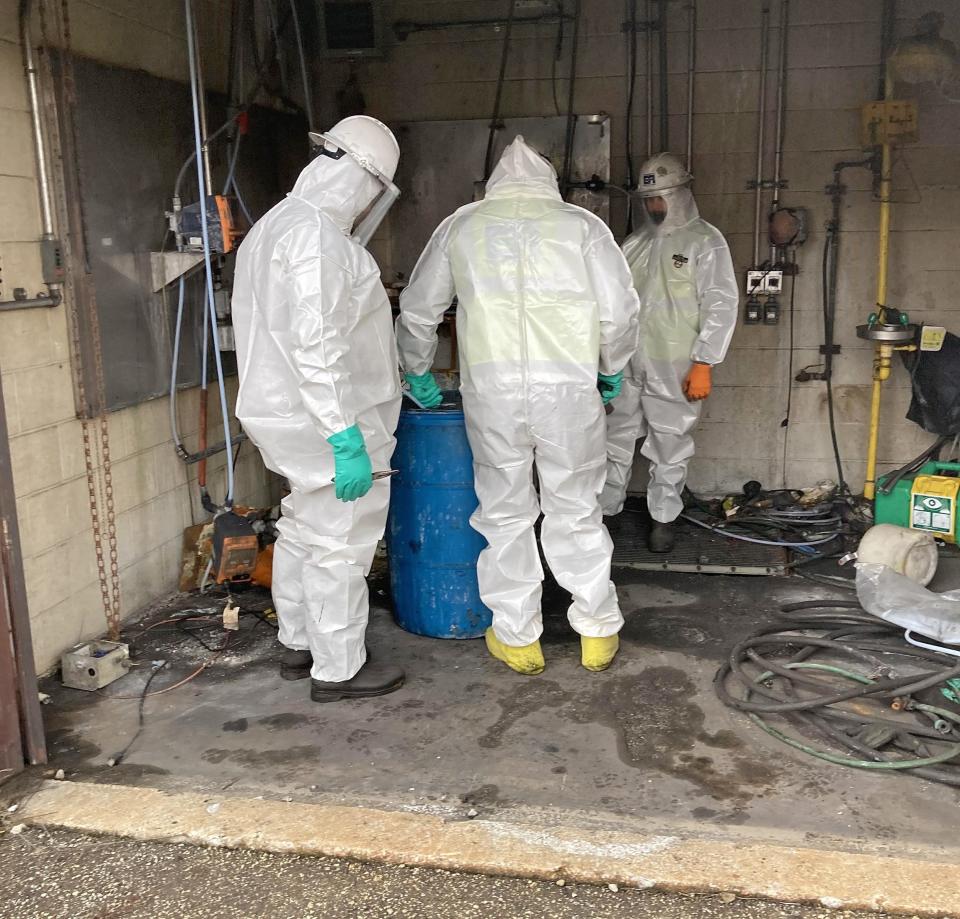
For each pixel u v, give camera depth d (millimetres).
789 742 2303
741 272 4047
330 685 2557
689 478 4281
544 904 1789
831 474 4148
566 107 4027
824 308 3984
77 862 1936
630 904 1782
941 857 1877
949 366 3764
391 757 2297
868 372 4031
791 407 4121
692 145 3979
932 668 2674
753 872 1816
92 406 2811
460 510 2840
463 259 2613
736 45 3861
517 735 2387
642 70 3943
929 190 3828
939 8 3699
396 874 1877
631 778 2184
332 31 4000
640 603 3234
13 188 2533
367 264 2393
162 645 2932
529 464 2678
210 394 3490
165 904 1817
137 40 3012
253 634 3006
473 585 2912
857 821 2004
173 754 2328
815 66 3822
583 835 1941
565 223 2582
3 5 2473
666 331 3494
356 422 2355
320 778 2213
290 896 1829
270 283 2309
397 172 4184
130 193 2971
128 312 2977
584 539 2701
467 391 2648
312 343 2223
